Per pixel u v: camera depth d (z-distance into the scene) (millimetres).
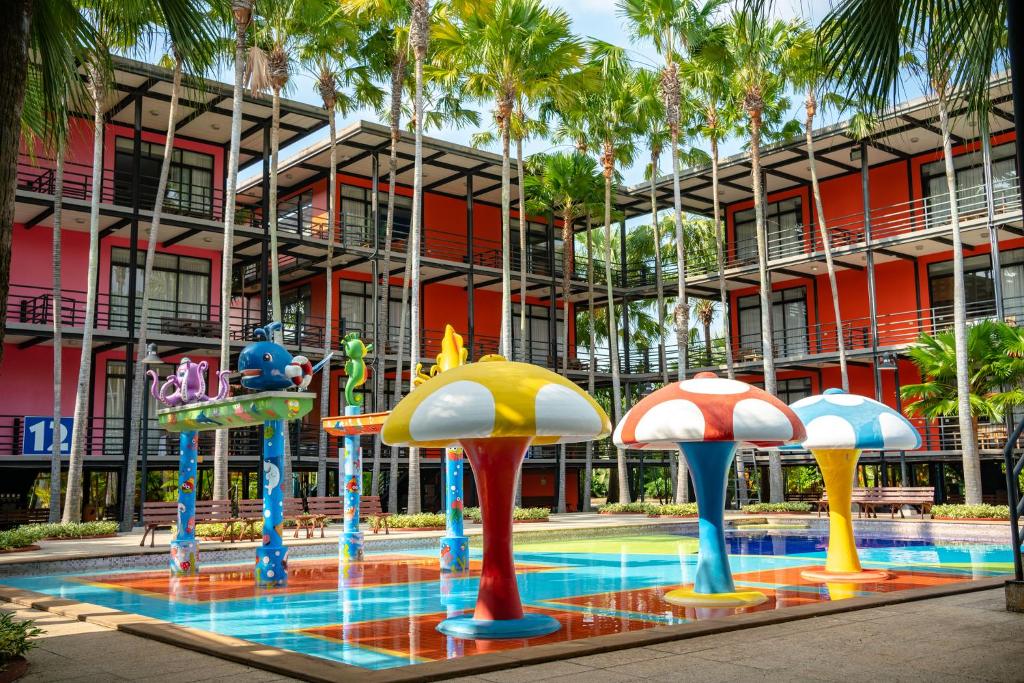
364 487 31500
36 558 12656
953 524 18531
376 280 28922
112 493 29438
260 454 26672
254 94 23703
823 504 23938
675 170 27594
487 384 6664
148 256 21953
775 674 4625
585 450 34406
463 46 24906
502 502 7113
